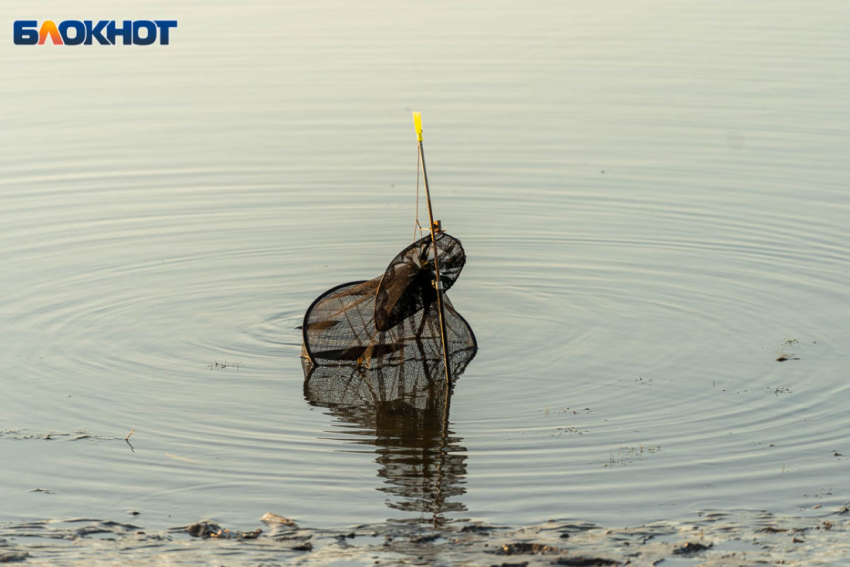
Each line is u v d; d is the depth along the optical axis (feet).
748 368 123.75
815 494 92.17
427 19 335.67
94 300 147.54
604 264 162.09
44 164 209.67
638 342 132.87
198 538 82.02
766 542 79.46
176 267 161.58
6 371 123.75
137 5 352.49
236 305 147.43
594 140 222.28
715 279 155.12
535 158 212.84
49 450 102.73
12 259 163.32
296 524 86.74
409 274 125.39
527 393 118.42
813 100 243.60
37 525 84.89
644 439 105.40
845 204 184.03
